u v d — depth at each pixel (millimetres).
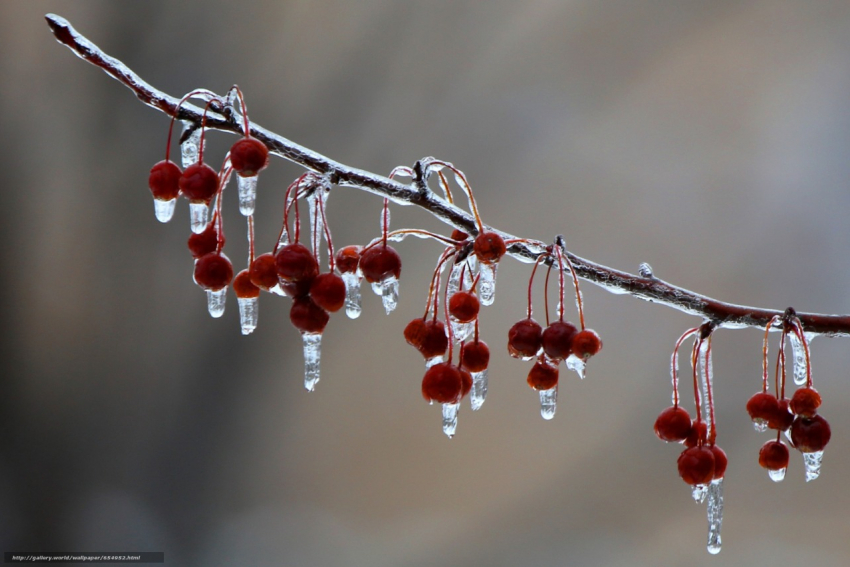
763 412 936
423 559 2062
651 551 1988
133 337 2219
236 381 2250
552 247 935
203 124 916
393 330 2268
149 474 2193
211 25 2301
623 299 2258
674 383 946
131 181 2242
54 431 2160
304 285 923
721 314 942
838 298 2211
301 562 2076
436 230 2266
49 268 2197
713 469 933
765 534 1992
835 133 2293
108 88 2244
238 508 2197
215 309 938
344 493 2201
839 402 2102
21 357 2160
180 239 2244
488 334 2270
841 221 2244
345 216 2277
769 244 2283
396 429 2240
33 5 2174
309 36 2330
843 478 2033
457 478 2184
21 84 2197
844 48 2307
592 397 2217
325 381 2271
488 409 2246
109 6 2244
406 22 2340
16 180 2184
